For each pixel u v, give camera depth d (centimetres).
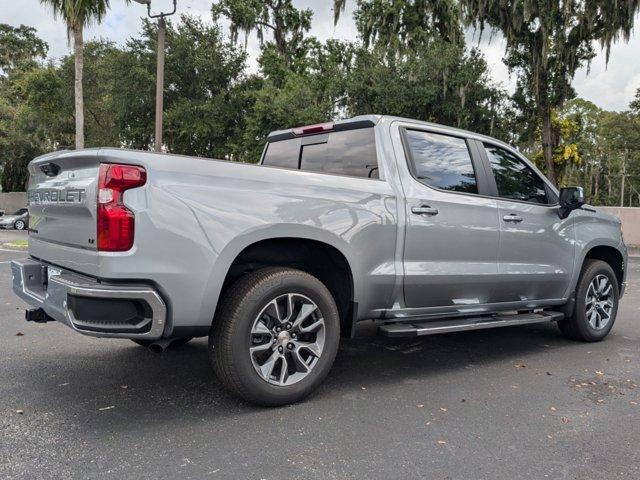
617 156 5778
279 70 2797
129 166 301
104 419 334
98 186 299
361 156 428
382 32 2434
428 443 307
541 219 505
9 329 572
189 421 332
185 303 314
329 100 2408
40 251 384
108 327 296
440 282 425
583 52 2330
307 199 360
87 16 1677
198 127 2548
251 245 361
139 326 301
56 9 1681
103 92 3008
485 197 465
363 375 436
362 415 347
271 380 350
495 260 466
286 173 359
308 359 370
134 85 2555
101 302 295
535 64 2283
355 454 291
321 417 342
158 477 262
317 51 2878
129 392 383
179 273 310
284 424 329
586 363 482
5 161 3766
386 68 2281
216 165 331
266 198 344
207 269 318
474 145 476
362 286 387
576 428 333
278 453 290
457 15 2419
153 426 323
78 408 352
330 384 411
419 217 414
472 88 2234
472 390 402
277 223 344
